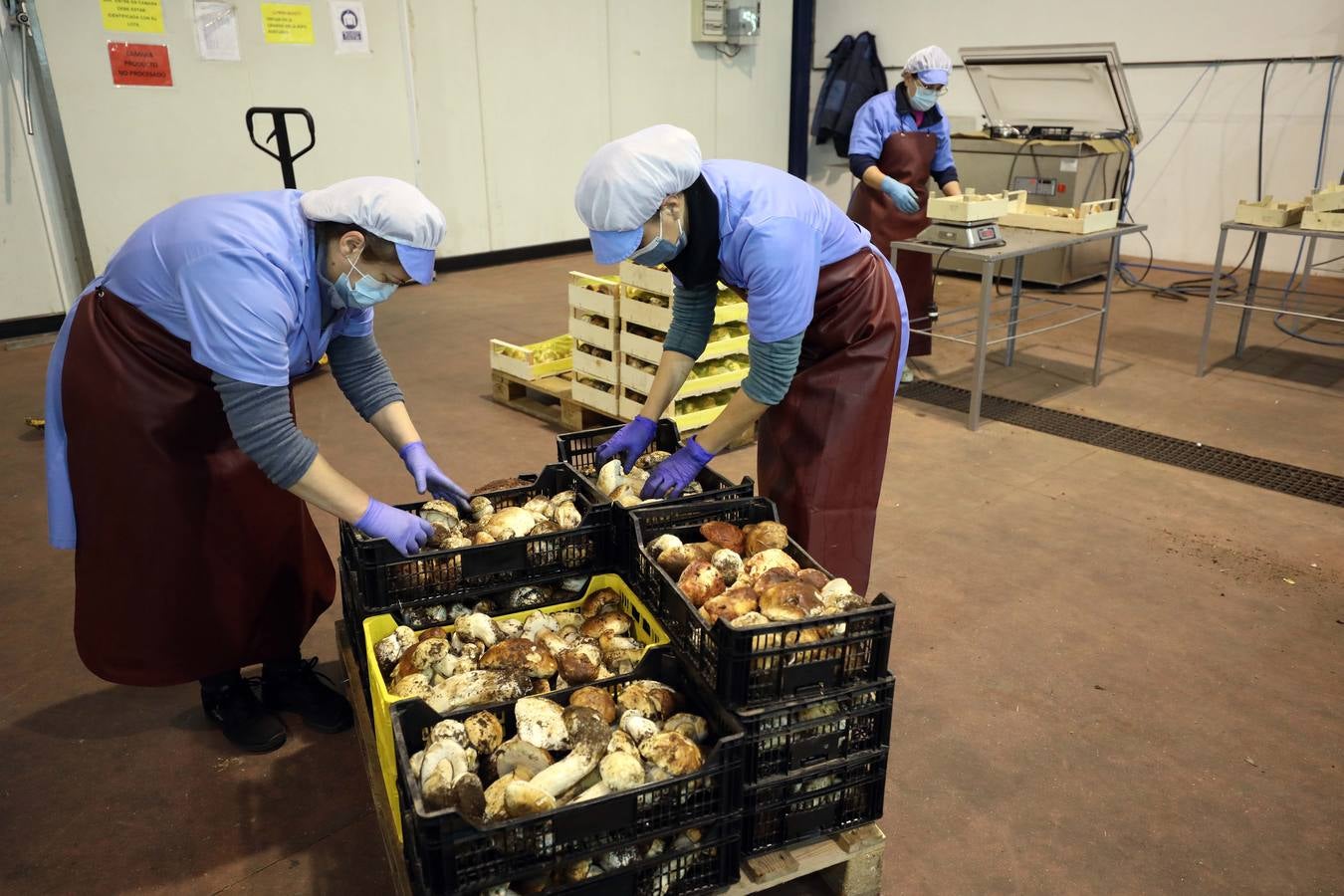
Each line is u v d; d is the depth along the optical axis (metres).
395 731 1.35
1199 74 6.55
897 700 2.20
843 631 1.46
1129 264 7.11
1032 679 2.28
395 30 6.36
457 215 7.11
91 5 5.12
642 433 2.08
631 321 3.50
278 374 1.53
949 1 7.71
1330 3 5.90
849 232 2.02
